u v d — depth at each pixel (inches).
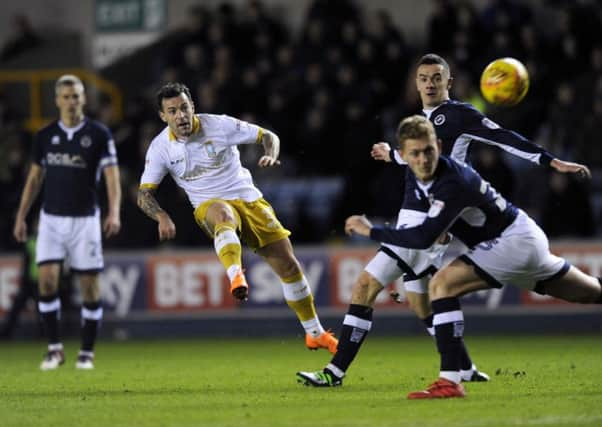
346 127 2081.7
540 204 2006.6
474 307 1798.7
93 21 2561.5
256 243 1038.4
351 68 2121.1
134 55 2518.5
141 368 1270.9
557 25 2281.0
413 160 790.5
